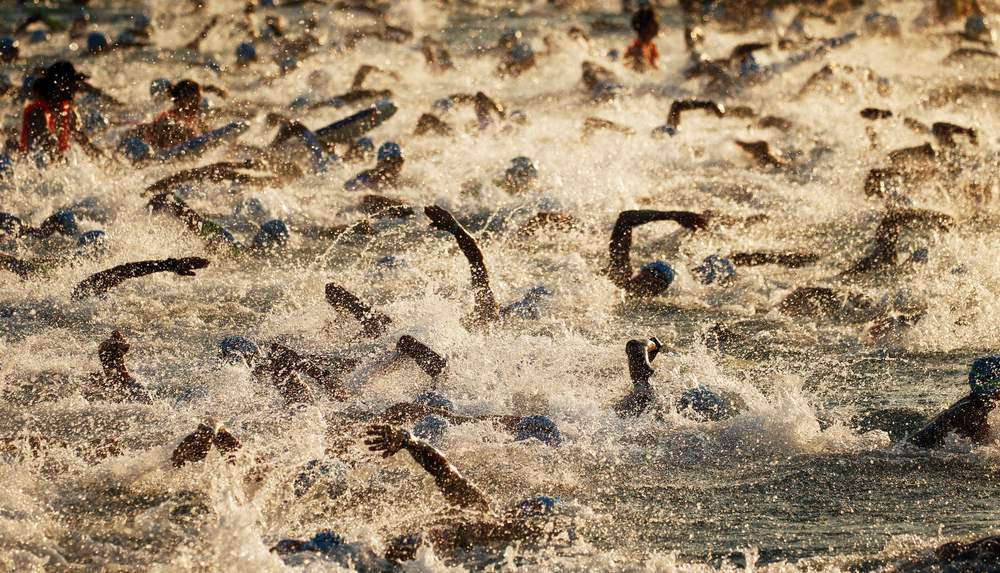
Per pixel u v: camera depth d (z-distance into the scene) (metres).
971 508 17.73
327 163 39.88
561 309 27.34
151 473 18.17
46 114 38.41
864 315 27.81
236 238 32.94
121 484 17.89
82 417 20.48
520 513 16.86
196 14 81.94
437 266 30.86
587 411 20.89
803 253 31.69
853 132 47.44
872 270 31.11
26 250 30.86
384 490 17.73
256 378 21.86
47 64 62.78
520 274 30.38
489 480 18.36
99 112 47.91
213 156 40.19
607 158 42.53
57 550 16.02
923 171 38.72
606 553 16.11
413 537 15.90
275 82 58.72
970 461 19.39
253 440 19.27
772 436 20.22
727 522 17.28
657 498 18.03
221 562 15.12
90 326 25.83
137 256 30.75
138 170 39.56
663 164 42.69
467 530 16.45
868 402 22.34
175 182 36.72
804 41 69.69
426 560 15.50
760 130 47.97
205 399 21.11
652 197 38.56
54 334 25.20
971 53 63.53
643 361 21.72
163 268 26.56
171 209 32.28
